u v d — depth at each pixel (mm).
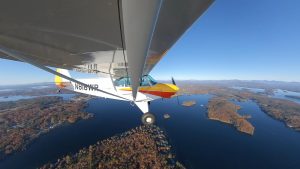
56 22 1430
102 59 3107
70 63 3268
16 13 1285
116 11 1263
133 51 1486
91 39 1866
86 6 1216
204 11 1320
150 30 1110
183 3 1229
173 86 10211
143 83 9977
